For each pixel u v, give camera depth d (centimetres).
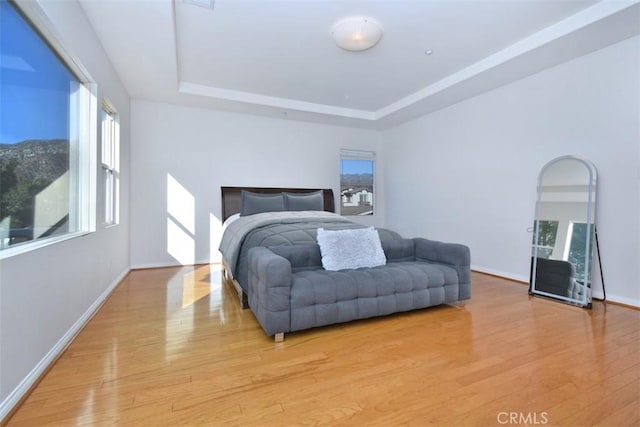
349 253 250
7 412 125
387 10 244
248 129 483
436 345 191
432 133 471
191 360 172
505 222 364
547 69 319
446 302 257
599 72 279
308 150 529
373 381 152
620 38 259
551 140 317
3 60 142
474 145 402
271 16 250
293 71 355
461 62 333
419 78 374
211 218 457
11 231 146
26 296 143
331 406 133
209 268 420
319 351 183
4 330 126
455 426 121
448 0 232
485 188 388
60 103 202
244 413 128
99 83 258
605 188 274
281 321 195
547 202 312
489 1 233
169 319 233
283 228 284
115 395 140
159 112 427
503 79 347
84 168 241
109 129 324
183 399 137
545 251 305
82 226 240
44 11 158
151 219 423
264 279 196
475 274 385
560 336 203
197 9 240
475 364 167
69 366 165
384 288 229
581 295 270
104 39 261
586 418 125
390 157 569
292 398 138
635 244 258
